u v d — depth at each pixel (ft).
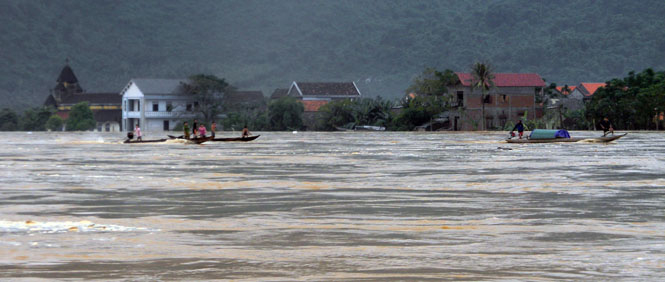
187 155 225.97
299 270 58.29
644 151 230.48
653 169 155.22
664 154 213.05
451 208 93.09
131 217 86.53
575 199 101.65
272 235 73.72
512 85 590.96
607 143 292.20
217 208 94.58
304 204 98.27
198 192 114.11
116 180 135.85
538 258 62.03
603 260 61.16
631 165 167.43
